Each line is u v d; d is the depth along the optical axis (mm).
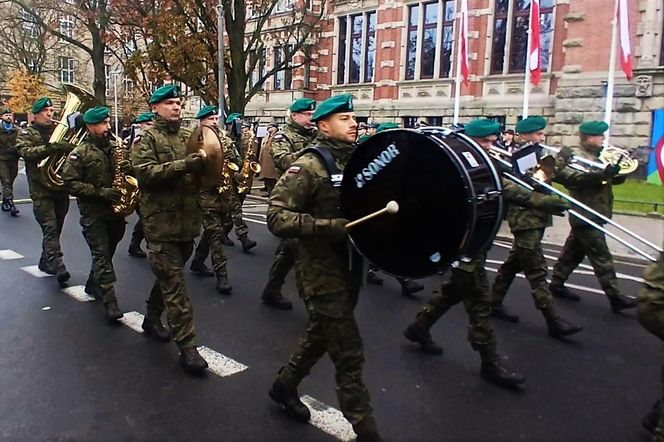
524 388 3912
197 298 5910
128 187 4938
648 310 2572
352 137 3135
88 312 5312
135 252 7672
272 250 8406
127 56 19656
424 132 2770
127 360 4227
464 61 17344
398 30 23406
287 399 3404
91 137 5051
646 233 9320
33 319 5078
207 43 16219
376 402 3650
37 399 3582
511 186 3963
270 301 5680
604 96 17516
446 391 3838
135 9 16453
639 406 3668
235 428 3293
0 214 10844
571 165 5672
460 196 2514
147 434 3207
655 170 15539
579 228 5695
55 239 6348
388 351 4547
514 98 20125
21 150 6258
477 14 20859
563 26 18984
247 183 8227
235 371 4074
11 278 6391
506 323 5320
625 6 13273
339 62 26375
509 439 3234
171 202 4062
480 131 4484
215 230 6164
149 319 4691
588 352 4605
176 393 3713
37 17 22219
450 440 3211
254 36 16500
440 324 5250
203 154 4016
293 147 5648
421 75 23125
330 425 3348
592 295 6320
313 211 3021
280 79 27781
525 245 4930
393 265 2770
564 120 18438
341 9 25688
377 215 2689
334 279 2982
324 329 3025
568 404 3682
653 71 16453
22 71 34312
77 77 39094
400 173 2709
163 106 4277
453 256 2557
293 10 19984
